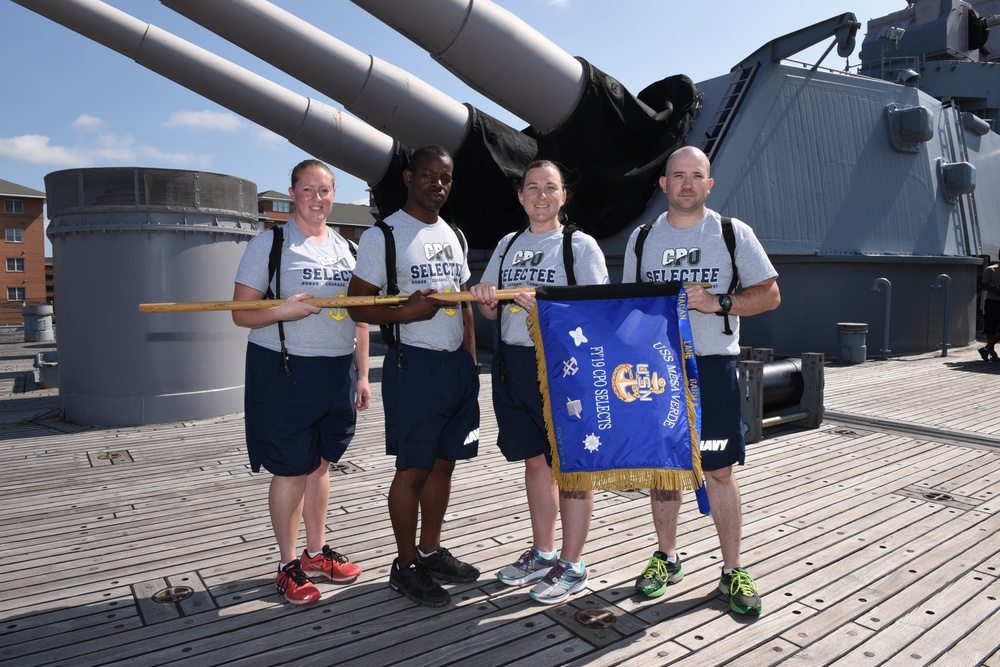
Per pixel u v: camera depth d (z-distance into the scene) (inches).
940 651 92.3
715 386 102.0
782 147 421.1
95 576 120.0
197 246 252.7
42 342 673.6
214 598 110.4
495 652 92.9
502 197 405.7
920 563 121.0
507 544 132.8
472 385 112.0
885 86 474.0
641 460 96.2
